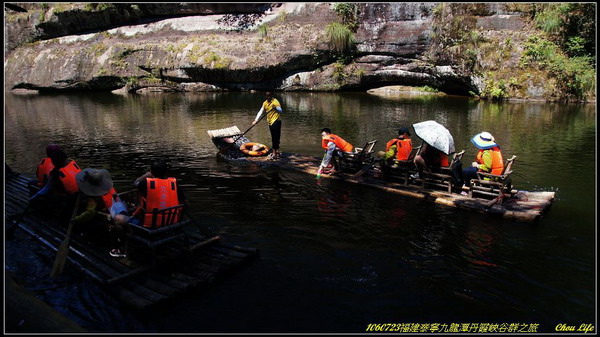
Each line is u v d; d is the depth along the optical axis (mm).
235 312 3508
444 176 6074
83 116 13914
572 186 6586
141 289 3668
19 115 14258
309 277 4035
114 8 22266
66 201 4746
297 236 4887
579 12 15539
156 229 3857
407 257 4418
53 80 21859
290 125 11844
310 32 19578
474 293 3793
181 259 4051
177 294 3646
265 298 3699
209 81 20859
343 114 13547
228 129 8781
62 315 3391
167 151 9039
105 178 4512
